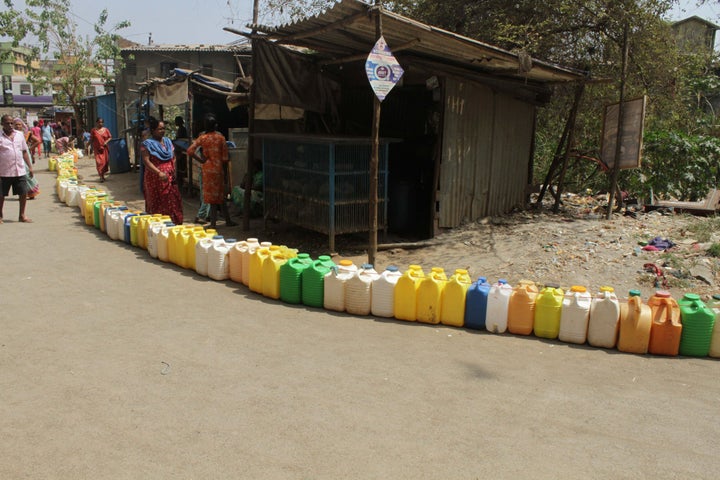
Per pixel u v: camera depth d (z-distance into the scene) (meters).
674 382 4.27
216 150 9.15
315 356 4.55
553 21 10.79
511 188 10.23
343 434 3.37
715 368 4.59
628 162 9.30
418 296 5.44
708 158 11.57
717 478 2.98
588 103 11.83
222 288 6.37
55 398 3.72
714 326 4.77
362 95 10.27
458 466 3.06
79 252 7.79
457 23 11.62
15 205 11.77
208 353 4.53
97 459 3.05
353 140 7.68
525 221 9.57
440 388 4.04
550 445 3.30
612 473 3.02
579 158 10.90
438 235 8.78
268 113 11.16
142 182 13.22
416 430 3.44
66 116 36.66
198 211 10.81
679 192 11.43
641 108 9.04
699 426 3.58
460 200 9.11
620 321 4.89
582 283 6.38
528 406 3.80
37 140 21.83
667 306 4.88
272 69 9.12
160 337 4.83
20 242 8.27
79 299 5.78
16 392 3.78
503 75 9.16
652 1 10.16
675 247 7.45
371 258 6.76
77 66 27.38
